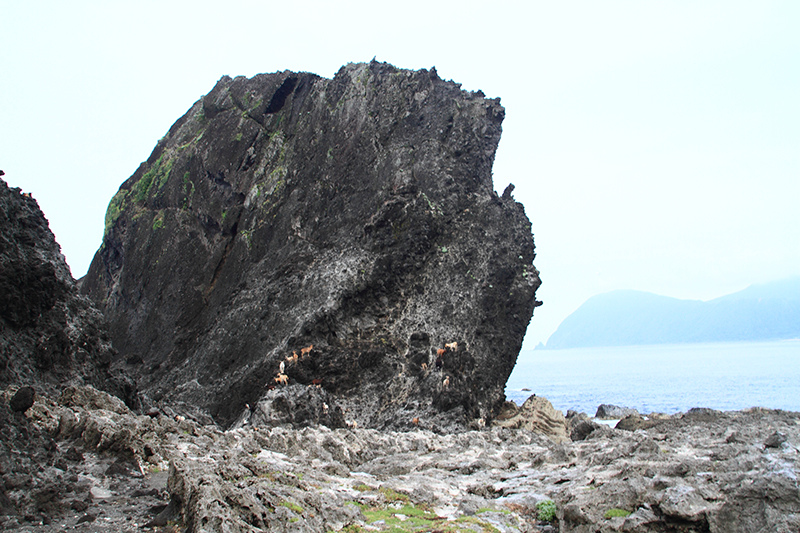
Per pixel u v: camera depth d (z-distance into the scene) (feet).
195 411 137.18
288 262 166.81
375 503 49.34
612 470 55.47
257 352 153.48
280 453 73.15
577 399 275.18
